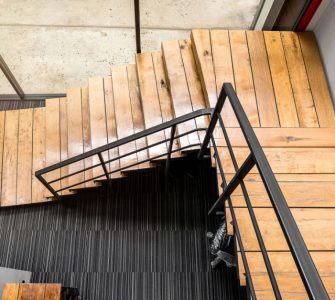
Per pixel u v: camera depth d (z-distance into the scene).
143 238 2.83
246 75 2.39
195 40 2.50
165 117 2.49
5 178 3.07
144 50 3.16
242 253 1.30
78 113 3.09
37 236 2.86
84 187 2.72
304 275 0.71
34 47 3.10
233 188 1.39
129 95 2.82
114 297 2.65
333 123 2.23
